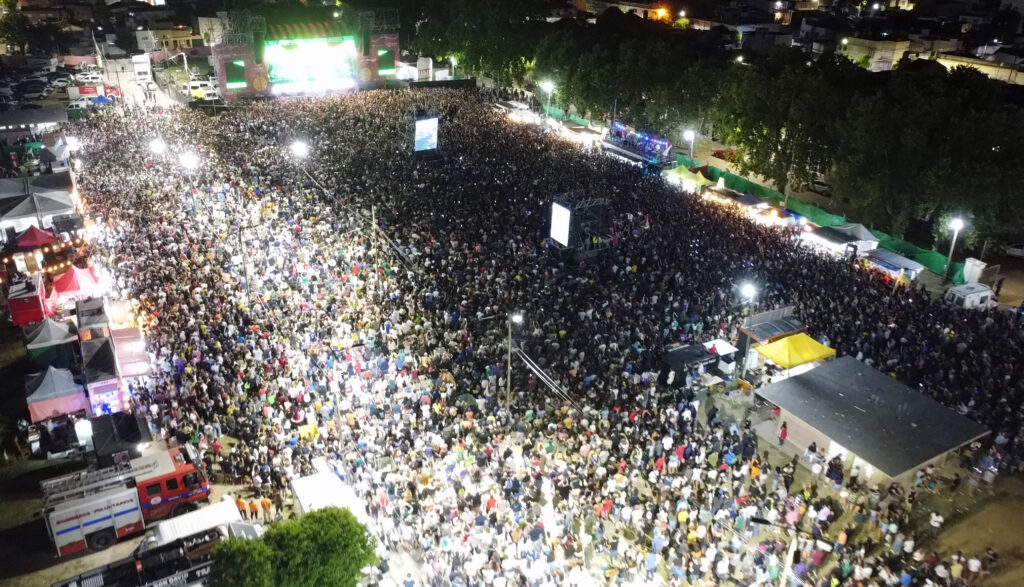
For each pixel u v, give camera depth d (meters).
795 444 31.66
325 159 63.56
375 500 25.92
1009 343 37.53
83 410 30.02
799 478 29.70
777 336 35.69
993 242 53.50
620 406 32.34
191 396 30.77
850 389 32.09
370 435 29.28
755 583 22.70
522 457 29.27
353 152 66.06
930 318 39.97
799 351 34.09
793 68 62.53
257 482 26.81
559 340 37.12
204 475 26.64
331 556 16.88
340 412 30.50
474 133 74.50
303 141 68.56
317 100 87.81
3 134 69.69
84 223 46.00
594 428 29.98
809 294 41.94
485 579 22.52
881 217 56.66
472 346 36.16
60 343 33.75
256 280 41.09
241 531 21.75
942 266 49.88
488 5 98.69
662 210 54.47
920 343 36.91
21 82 91.44
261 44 91.56
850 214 62.41
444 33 109.62
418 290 41.09
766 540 24.98
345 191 55.81
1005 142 50.53
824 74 64.12
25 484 27.67
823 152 59.81
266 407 29.81
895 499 27.78
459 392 32.81
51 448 29.23
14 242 45.28
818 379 32.81
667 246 47.44
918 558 24.42
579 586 23.34
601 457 28.27
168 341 34.41
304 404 31.08
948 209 51.22
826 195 67.31
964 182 48.94
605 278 43.62
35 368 34.59
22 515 26.20
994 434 31.20
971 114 50.91
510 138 74.00
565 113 86.44
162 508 25.59
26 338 33.53
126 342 32.38
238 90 91.44
